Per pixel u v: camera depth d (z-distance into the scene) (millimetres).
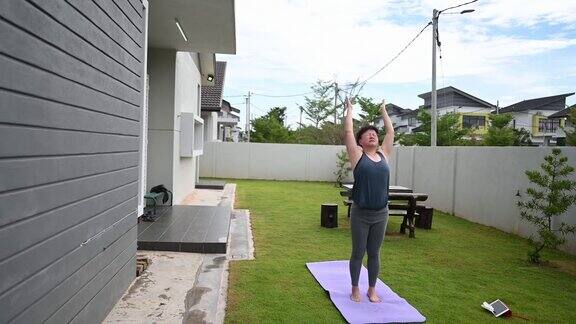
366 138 3406
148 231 5234
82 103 2320
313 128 26406
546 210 5004
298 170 16422
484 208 7703
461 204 8562
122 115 3123
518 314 3398
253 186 13367
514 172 6828
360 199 3312
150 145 7289
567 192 5535
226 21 5887
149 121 7270
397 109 38562
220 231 5301
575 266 4941
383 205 3342
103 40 2635
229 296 3469
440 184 9492
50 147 1946
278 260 4629
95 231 2617
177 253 4660
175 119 7492
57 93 1999
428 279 4211
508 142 18547
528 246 5957
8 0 1550
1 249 1561
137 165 3621
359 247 3402
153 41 6875
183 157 8734
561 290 4035
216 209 7086
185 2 5234
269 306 3303
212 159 16203
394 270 4480
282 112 35844
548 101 30375
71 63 2148
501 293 3885
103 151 2715
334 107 26625
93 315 2635
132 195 3500
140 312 2990
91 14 2406
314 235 6078
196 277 3852
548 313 3445
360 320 3074
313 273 4156
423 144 18688
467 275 4418
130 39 3279
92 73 2459
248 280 3895
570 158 5641
